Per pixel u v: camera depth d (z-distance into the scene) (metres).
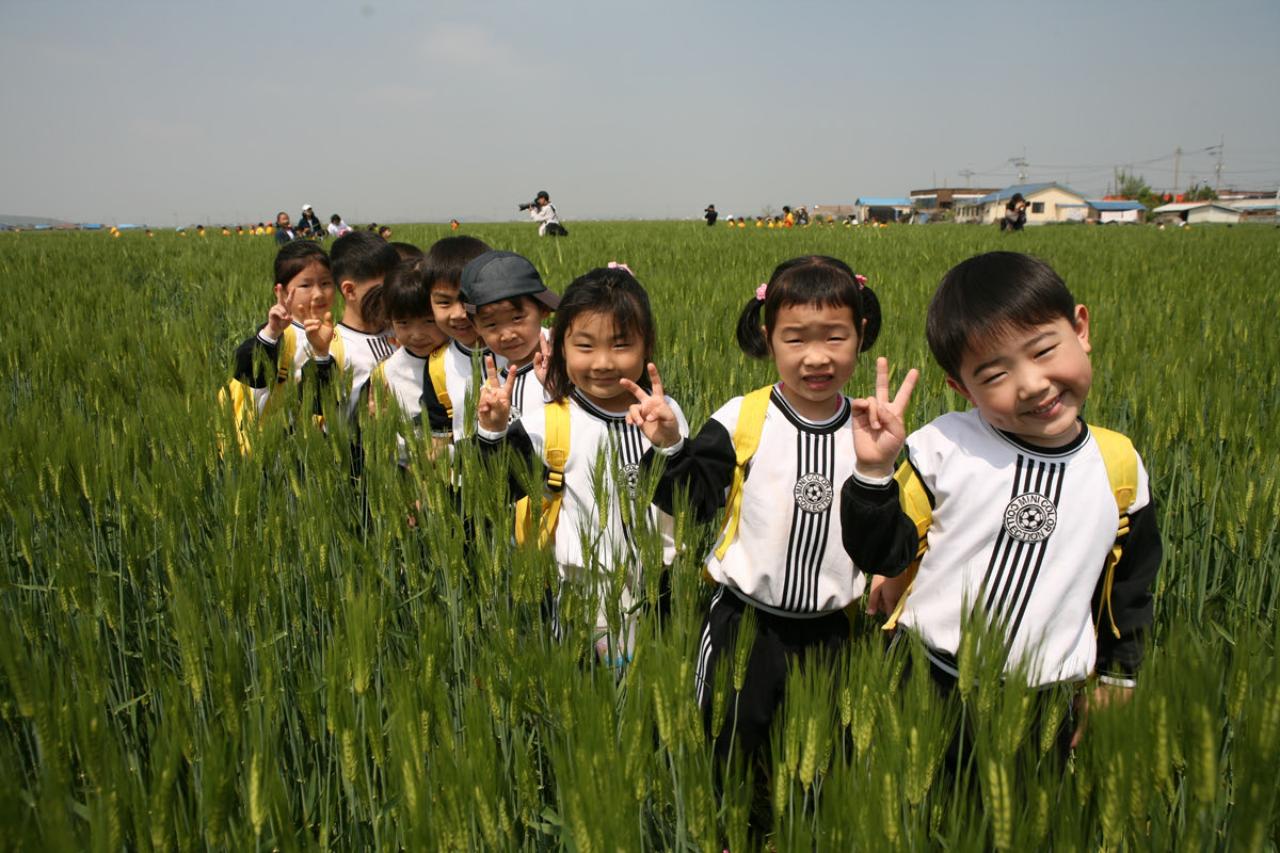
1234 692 1.60
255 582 2.14
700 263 14.02
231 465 2.74
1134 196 139.50
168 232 48.16
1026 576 2.07
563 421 2.83
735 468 2.56
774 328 2.41
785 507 2.49
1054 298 1.91
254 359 3.66
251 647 2.29
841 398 2.59
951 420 2.22
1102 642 2.17
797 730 1.51
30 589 2.46
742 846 1.46
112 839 1.36
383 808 1.75
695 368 4.80
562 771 1.55
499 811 1.56
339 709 1.62
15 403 4.25
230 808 1.46
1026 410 1.95
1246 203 113.25
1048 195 100.25
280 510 2.51
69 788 1.52
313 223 25.44
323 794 1.90
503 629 1.89
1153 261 14.28
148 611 2.50
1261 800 1.26
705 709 2.53
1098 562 2.07
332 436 2.82
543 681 1.80
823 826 1.39
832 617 2.59
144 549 2.35
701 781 1.50
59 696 1.52
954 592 2.15
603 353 2.69
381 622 2.11
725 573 2.59
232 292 10.16
